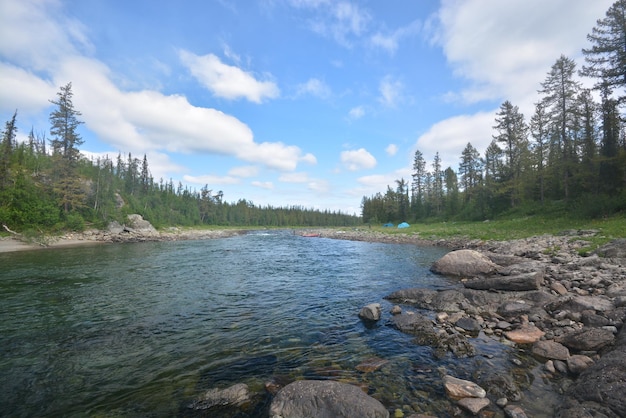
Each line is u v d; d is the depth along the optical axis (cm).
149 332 840
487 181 5766
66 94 5525
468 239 3195
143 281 1539
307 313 1009
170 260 2394
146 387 555
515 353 655
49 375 602
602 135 3559
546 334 732
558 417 414
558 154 4531
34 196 4372
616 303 806
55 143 5456
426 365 616
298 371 609
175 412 476
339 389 479
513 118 5088
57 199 4762
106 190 6091
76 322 921
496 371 572
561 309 873
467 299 1043
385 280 1544
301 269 1922
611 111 3259
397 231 5369
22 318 955
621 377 435
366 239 4678
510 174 5134
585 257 1505
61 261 2278
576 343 641
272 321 930
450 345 699
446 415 448
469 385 511
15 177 4431
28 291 1319
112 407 494
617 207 2692
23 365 645
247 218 13550
